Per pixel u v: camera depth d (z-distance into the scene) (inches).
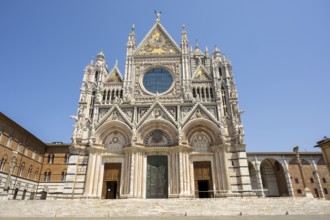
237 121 1545.3
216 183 1427.2
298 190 2220.7
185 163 1466.5
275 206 1050.7
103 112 1638.8
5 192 1185.4
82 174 1449.3
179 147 1471.5
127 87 1710.1
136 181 1417.3
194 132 1579.7
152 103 1652.3
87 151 1513.3
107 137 1590.8
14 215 998.4
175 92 1708.9
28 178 2114.9
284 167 2309.3
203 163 1505.9
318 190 2230.6
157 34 1941.4
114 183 1531.7
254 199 1106.1
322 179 2283.5
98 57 1827.0
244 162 1422.2
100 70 1768.0
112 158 1521.9
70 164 1459.2
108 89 1737.2
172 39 1889.8
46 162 2374.5
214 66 1765.5
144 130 1569.9
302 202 1080.2
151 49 1881.2
